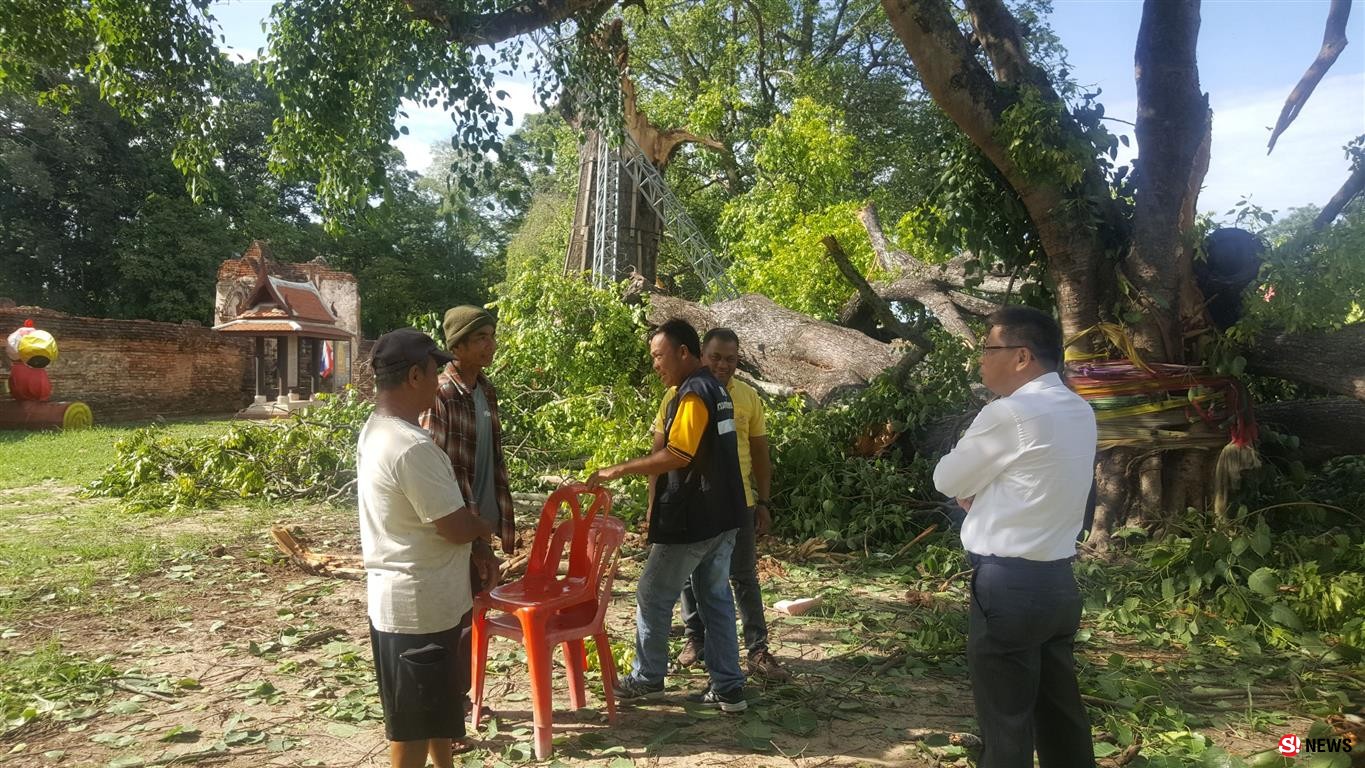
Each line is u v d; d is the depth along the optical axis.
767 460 4.83
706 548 4.07
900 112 32.31
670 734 3.84
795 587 6.50
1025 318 2.83
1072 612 2.77
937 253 7.54
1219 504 6.46
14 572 6.72
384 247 50.22
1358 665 4.68
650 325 12.46
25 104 33.09
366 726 3.97
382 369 2.90
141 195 39.53
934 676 4.67
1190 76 6.66
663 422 4.21
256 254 27.22
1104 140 6.73
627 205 21.42
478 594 3.88
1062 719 2.93
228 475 10.28
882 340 14.34
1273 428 7.41
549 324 11.35
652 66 34.75
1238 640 5.07
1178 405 6.66
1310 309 6.11
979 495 2.84
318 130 8.52
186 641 5.23
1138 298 6.76
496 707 4.22
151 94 9.48
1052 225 6.80
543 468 10.59
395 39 8.12
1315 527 6.62
